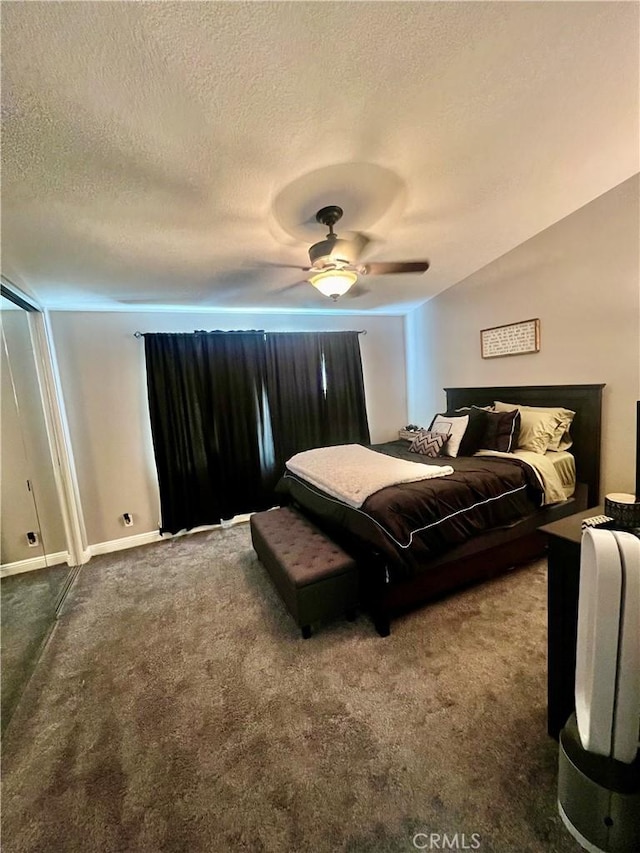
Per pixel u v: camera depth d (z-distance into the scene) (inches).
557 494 104.2
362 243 95.4
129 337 139.2
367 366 189.8
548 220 115.7
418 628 81.9
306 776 52.2
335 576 81.0
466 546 89.6
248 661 76.1
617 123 75.2
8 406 109.0
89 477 135.6
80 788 53.1
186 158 64.7
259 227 89.4
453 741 55.6
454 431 125.7
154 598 103.3
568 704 51.8
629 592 35.9
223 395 150.3
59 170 63.0
